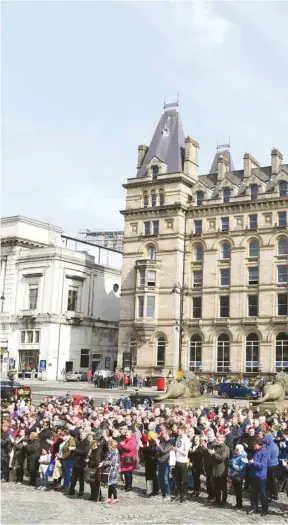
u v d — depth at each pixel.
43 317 83.94
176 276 74.44
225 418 27.20
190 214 76.44
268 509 18.38
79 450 20.14
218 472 18.73
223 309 72.62
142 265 75.69
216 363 71.50
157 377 72.62
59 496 20.17
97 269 92.25
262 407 37.41
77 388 66.19
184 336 73.56
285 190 70.44
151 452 20.27
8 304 88.06
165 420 25.52
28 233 90.50
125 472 20.89
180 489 19.36
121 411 28.44
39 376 81.56
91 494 19.50
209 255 74.06
